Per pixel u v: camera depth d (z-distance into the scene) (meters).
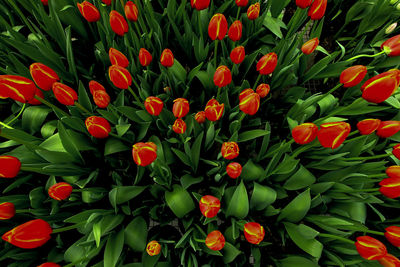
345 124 0.61
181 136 0.81
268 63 0.75
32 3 0.89
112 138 0.84
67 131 0.79
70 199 0.79
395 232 0.66
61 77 0.92
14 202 0.80
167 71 0.91
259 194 0.80
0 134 0.64
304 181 0.82
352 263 0.76
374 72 0.94
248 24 0.95
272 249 0.91
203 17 0.96
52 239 0.85
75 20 0.93
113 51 0.72
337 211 0.84
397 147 0.69
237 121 0.83
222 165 0.84
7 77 0.62
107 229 0.75
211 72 0.91
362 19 1.10
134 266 0.79
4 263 0.83
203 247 0.80
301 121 0.84
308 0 0.78
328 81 1.14
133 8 0.79
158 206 0.87
